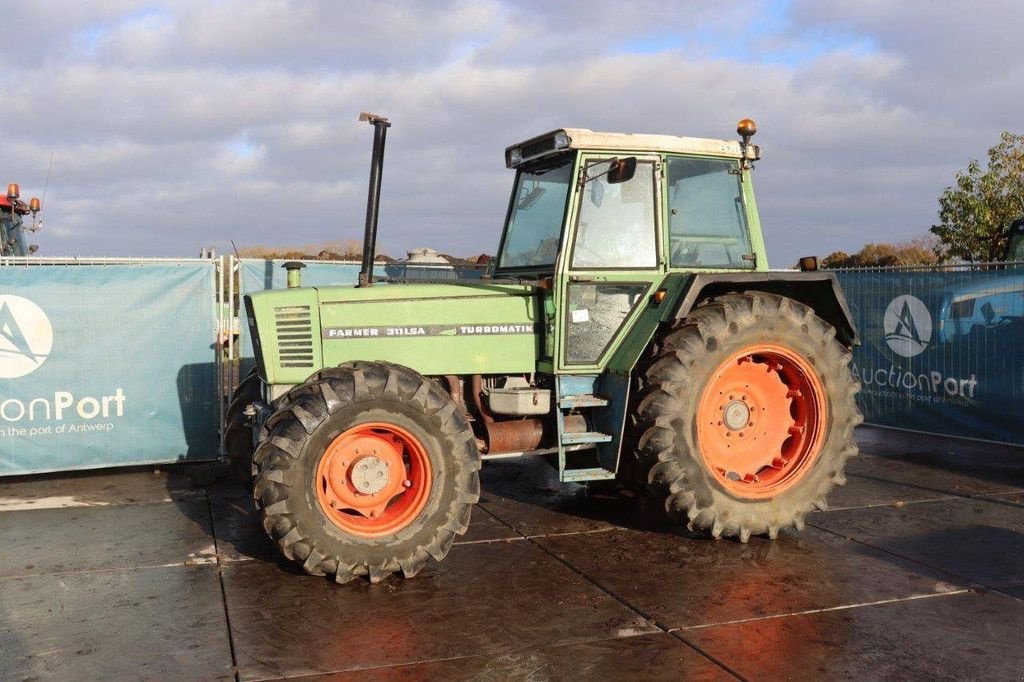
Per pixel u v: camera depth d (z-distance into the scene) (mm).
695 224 5570
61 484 6859
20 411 6852
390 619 4020
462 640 3783
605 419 5312
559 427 5246
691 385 5047
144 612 4113
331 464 4551
